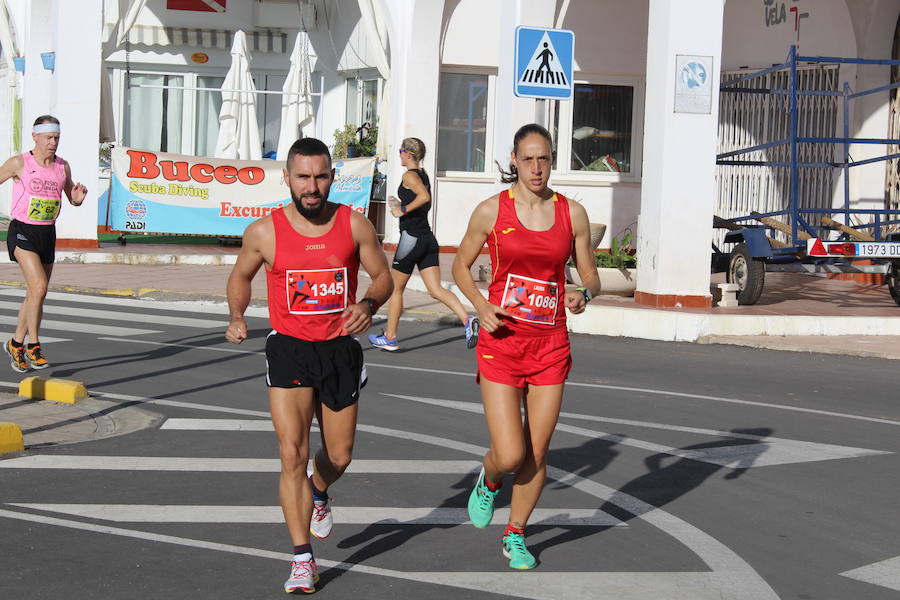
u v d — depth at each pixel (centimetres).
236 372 1133
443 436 877
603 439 887
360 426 902
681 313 1491
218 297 1706
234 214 2348
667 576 579
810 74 2192
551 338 585
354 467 777
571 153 2492
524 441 582
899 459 844
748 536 649
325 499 594
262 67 2969
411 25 2378
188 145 2953
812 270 1717
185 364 1169
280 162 2370
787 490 750
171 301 1711
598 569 588
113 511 658
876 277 2072
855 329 1511
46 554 581
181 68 2931
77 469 750
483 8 2464
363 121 2781
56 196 1094
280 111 2992
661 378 1180
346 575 568
